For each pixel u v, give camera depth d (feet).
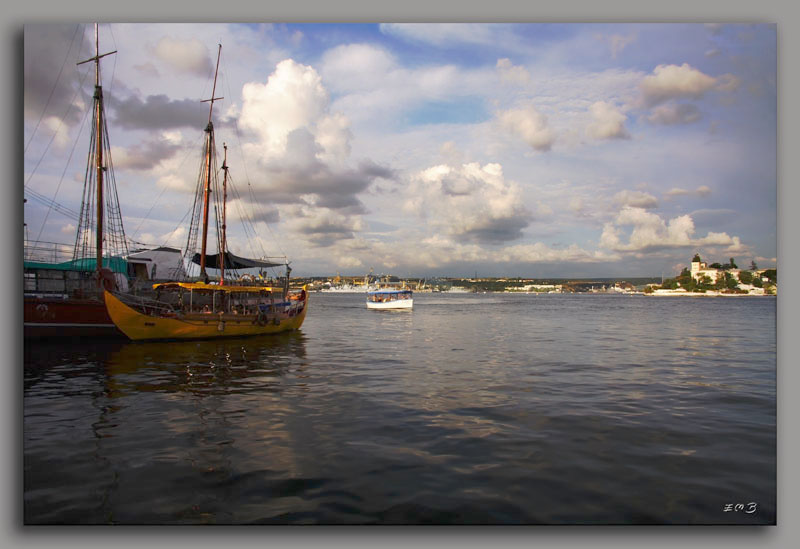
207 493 27.73
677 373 71.26
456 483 29.30
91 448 35.60
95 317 107.96
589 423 43.06
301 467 31.81
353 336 137.39
